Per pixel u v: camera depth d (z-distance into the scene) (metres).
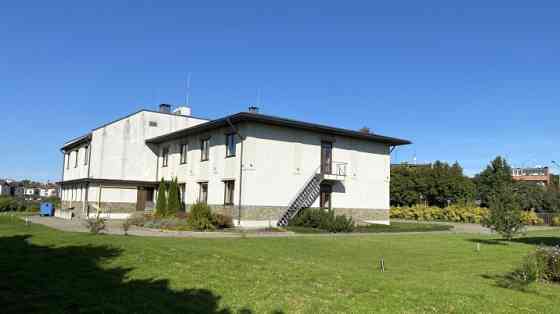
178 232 22.28
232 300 7.65
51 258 11.30
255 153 26.92
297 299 7.78
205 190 30.80
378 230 27.80
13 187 103.31
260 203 26.89
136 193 36.59
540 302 8.55
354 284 9.04
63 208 39.69
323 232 25.23
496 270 12.70
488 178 58.53
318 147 29.97
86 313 6.79
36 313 6.76
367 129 52.16
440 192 54.94
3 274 9.38
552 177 92.25
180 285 8.65
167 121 38.19
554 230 33.16
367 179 32.62
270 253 13.77
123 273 9.68
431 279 10.36
